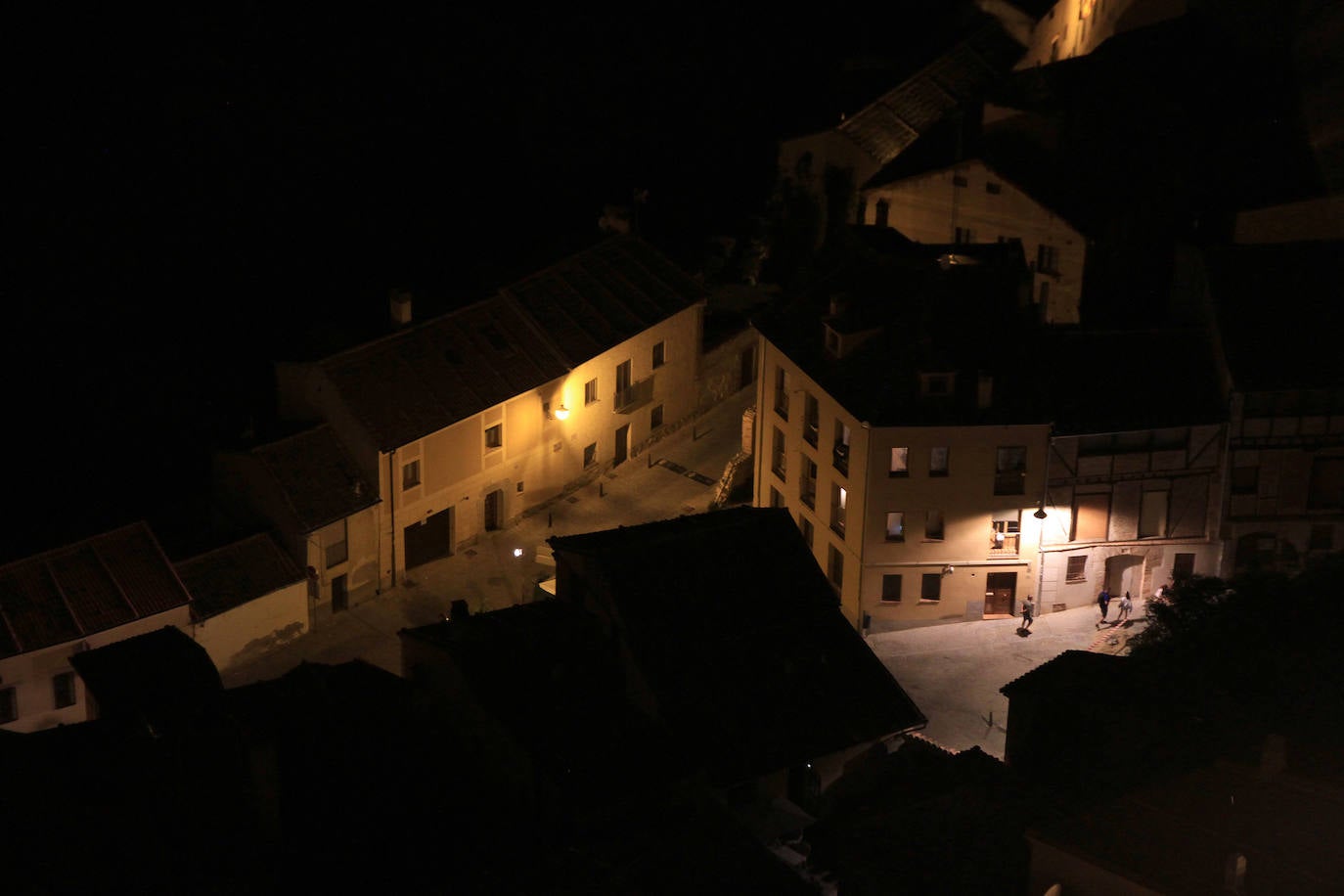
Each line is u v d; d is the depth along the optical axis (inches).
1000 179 3056.1
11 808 1450.5
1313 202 2765.7
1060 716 1720.0
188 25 4062.5
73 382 3462.1
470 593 2817.4
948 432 2501.2
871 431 2495.1
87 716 2145.7
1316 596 1796.3
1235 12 3275.1
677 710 1951.3
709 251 3678.6
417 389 2810.0
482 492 2925.7
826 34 4303.6
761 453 2876.5
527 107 4146.2
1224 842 1235.2
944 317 2568.9
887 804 1716.3
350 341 2842.0
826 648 2078.0
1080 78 3275.1
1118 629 2573.8
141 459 3284.9
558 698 1925.4
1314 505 2564.0
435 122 4104.3
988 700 2436.0
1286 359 2519.7
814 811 1985.7
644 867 1549.0
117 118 3954.2
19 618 2390.5
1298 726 1523.1
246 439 2746.1
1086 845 1258.0
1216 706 1619.1
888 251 2812.5
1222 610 1845.5
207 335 3582.7
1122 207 2974.9
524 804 1819.6
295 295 3688.5
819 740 1977.1
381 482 2736.2
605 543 2122.3
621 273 3191.4
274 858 1513.3
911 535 2566.4
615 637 2026.3
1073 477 2539.4
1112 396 2544.3
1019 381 2536.9
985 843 1475.1
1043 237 3029.0
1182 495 2568.9
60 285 3659.0
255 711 1815.9
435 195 3973.9
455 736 1929.1
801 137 3602.4
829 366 2645.2
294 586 2647.6
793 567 2151.8
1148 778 1505.9
